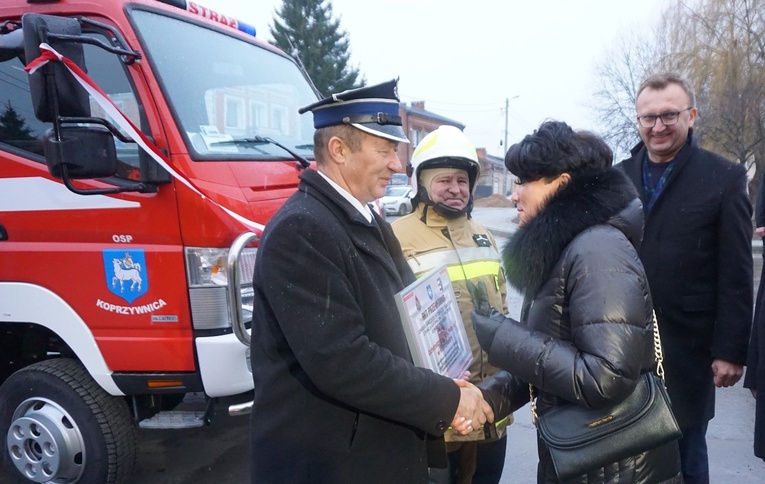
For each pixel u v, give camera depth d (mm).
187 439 3814
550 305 1614
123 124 2375
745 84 16078
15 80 2814
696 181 2354
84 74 2227
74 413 2812
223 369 2527
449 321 1927
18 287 2797
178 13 3104
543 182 1698
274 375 1577
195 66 2994
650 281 2434
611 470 1585
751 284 2328
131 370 2686
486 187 49031
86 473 2834
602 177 1639
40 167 2730
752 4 16141
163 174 2521
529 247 1639
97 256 2662
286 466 1582
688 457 2512
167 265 2559
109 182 2627
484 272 2396
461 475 2354
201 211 2506
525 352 1564
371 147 1635
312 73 33688
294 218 1498
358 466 1583
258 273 1548
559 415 1609
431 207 2367
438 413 1542
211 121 2936
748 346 2332
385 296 1654
